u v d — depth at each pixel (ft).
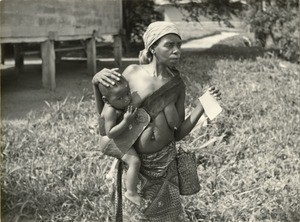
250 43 66.49
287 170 17.25
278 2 56.95
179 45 9.32
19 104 30.14
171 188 10.12
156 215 10.07
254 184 15.76
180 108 9.96
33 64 52.65
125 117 9.11
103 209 14.49
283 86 34.60
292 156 18.79
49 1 35.94
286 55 53.62
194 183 10.45
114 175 10.42
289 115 25.90
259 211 14.03
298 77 39.55
